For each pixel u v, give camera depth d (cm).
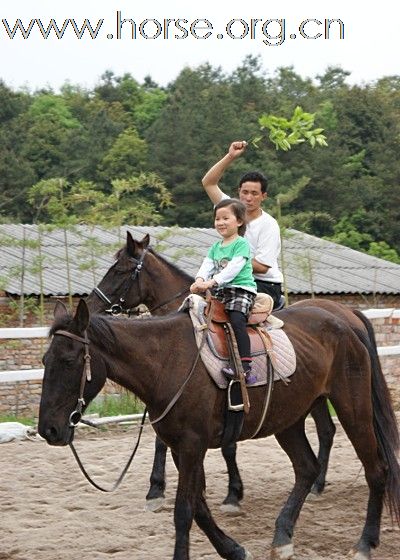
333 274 2594
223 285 661
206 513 631
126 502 831
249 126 4547
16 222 3747
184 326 638
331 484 893
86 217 1841
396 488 690
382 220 4484
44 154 4512
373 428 709
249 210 791
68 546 707
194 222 4325
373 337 767
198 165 4412
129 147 4459
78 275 2166
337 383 704
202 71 6084
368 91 5184
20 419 1308
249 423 648
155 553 685
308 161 4394
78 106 6003
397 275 2719
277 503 827
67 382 584
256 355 654
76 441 1108
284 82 5766
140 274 863
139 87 6631
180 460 613
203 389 620
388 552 691
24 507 816
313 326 702
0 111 4988
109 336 608
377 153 4831
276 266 804
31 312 2017
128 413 1293
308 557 671
